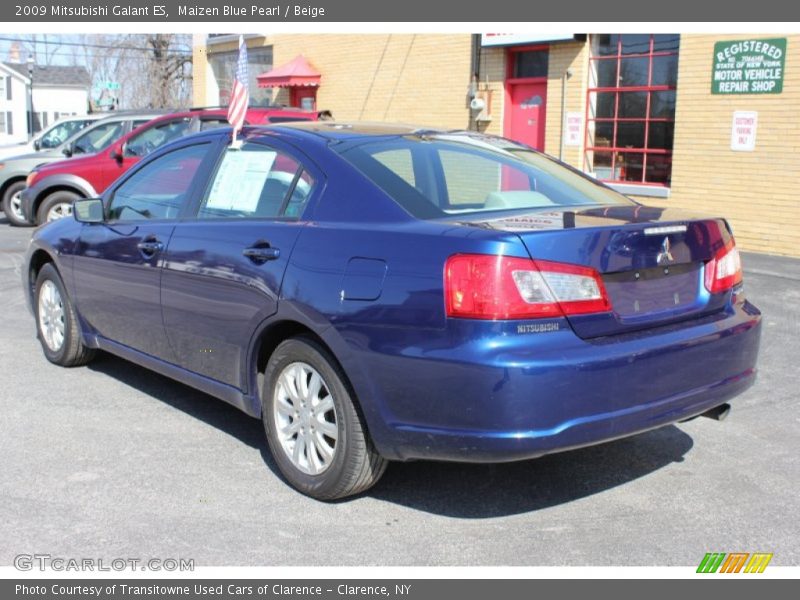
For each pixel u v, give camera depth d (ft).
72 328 19.02
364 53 54.49
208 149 15.98
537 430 10.64
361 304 11.69
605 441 11.24
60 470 13.91
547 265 10.89
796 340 22.49
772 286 29.35
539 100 45.39
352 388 12.12
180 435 15.58
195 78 72.23
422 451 11.34
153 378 19.04
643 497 13.16
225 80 69.56
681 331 12.06
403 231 11.77
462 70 48.21
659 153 40.45
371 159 13.42
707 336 12.23
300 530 12.02
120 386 18.42
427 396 11.08
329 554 11.39
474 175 13.89
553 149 44.16
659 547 11.62
